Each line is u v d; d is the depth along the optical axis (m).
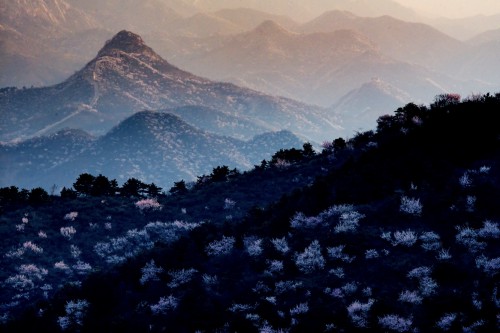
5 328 149.38
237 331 121.19
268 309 125.25
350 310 116.19
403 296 115.94
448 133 171.50
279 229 158.88
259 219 171.12
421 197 147.12
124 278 152.12
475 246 124.94
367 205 152.88
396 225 140.75
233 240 157.75
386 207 148.25
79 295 150.75
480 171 149.00
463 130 169.25
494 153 156.25
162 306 135.75
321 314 118.94
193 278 146.00
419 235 134.50
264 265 143.12
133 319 135.88
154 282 148.25
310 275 133.75
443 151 164.25
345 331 112.75
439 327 107.19
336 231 144.38
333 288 126.06
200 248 158.12
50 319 145.50
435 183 151.38
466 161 156.75
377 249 134.00
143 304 140.38
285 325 119.81
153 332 129.62
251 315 123.50
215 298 134.88
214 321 126.94
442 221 137.00
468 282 115.94
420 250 129.88
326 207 161.12
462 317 107.81
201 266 150.38
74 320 142.25
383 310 114.31
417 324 109.81
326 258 137.00
